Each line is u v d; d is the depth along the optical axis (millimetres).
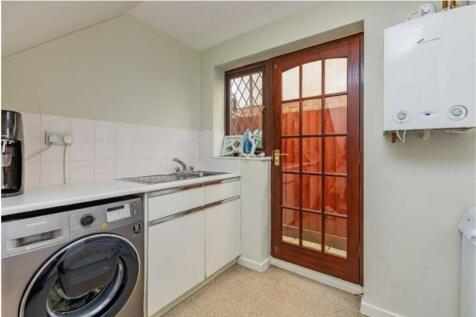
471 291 1114
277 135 2270
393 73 1346
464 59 1161
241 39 2328
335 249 1983
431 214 1405
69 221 1109
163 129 2312
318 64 2045
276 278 2070
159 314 1604
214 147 2578
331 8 1790
